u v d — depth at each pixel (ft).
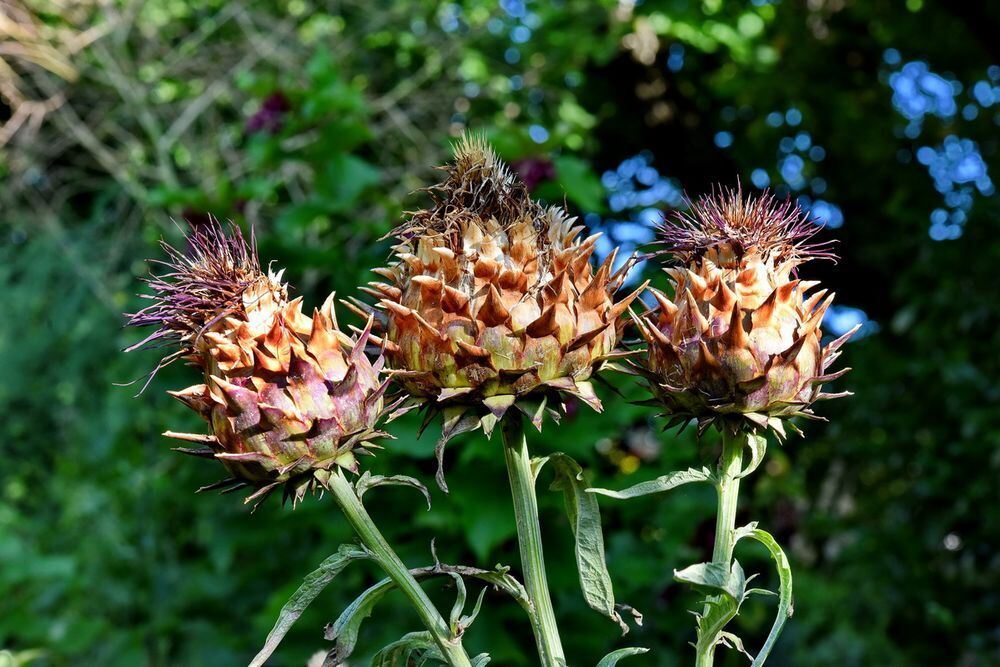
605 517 3.47
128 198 4.98
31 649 3.93
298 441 1.41
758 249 1.50
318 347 1.44
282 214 3.43
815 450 5.79
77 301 4.77
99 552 4.40
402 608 3.09
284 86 3.64
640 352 1.53
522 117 5.25
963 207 5.05
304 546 3.79
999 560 4.18
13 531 4.66
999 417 4.16
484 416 1.47
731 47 5.81
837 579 5.12
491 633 2.89
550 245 1.50
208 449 1.47
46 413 4.82
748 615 3.64
